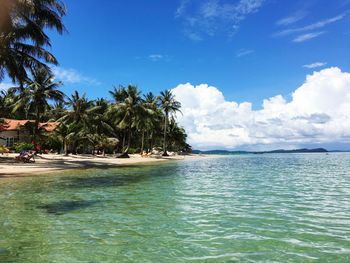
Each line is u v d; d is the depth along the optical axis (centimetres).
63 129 5447
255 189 1644
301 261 602
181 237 762
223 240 736
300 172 2920
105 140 6394
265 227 847
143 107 6206
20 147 5019
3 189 1630
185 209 1097
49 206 1164
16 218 967
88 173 2686
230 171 3062
